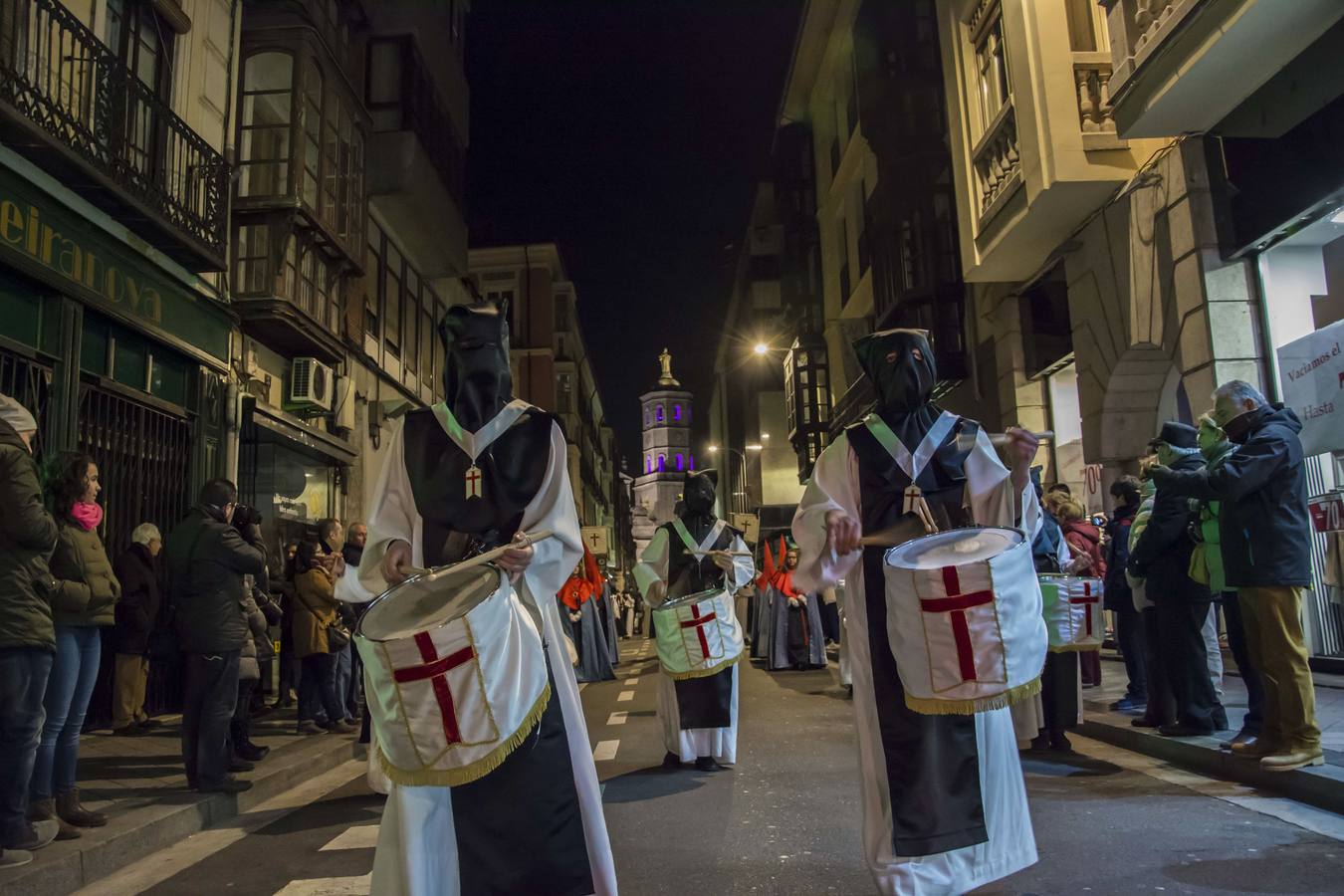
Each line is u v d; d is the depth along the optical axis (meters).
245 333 12.66
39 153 8.06
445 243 19.97
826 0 26.92
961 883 3.32
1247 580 5.37
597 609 16.44
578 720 3.16
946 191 19.44
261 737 8.91
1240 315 9.86
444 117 20.12
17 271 8.10
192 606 6.16
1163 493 6.51
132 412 9.97
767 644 16.05
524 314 38.41
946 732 3.34
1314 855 4.20
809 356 32.31
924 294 18.81
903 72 20.16
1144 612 7.23
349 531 9.23
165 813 5.40
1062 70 11.67
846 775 6.59
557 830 2.97
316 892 4.34
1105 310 12.12
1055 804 5.38
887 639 3.46
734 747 7.02
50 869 4.30
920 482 3.56
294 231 12.96
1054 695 6.97
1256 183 9.55
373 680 2.75
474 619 2.74
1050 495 9.18
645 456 95.38
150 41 10.68
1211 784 5.66
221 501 6.45
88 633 5.13
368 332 17.52
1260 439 5.30
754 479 46.38
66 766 5.04
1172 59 9.44
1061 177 11.44
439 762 2.71
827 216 31.31
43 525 4.34
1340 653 9.15
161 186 10.20
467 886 2.86
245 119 12.97
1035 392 15.14
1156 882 3.93
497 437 3.20
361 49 17.91
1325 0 8.27
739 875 4.32
